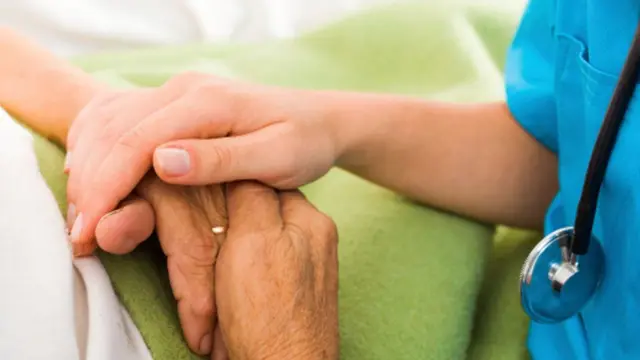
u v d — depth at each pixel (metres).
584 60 0.58
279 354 0.52
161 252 0.58
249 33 1.10
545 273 0.55
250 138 0.56
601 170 0.54
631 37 0.56
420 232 0.64
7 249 0.51
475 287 0.63
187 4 1.03
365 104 0.63
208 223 0.56
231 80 0.59
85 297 0.53
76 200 0.55
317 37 0.93
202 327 0.54
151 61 0.88
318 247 0.55
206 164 0.54
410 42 0.88
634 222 0.55
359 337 0.60
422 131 0.64
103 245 0.53
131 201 0.55
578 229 0.55
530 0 0.67
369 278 0.62
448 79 0.84
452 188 0.65
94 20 0.98
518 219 0.66
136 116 0.57
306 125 0.58
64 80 0.64
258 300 0.53
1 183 0.53
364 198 0.68
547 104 0.64
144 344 0.54
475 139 0.65
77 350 0.51
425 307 0.61
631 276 0.55
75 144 0.58
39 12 0.95
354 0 1.15
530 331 0.62
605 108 0.57
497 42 0.94
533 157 0.65
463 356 0.61
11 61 0.66
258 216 0.55
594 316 0.58
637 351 0.56
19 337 0.50
